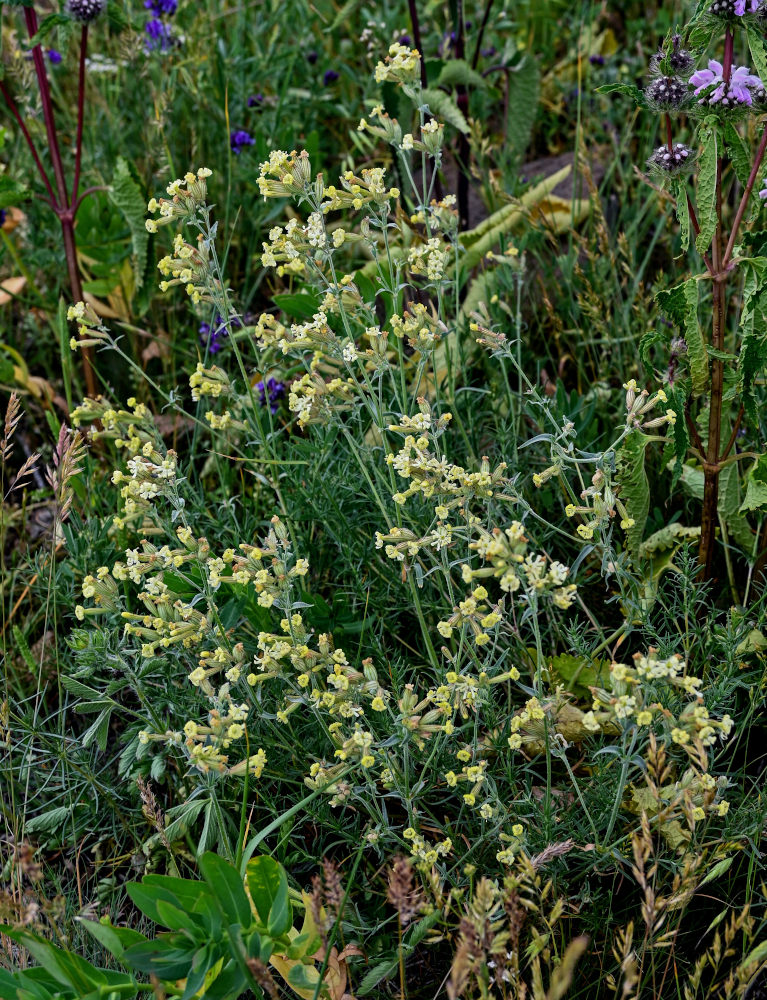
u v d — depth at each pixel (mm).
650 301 3172
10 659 2707
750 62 3865
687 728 1800
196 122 4230
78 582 2672
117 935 1838
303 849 2236
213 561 2025
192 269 2309
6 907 1707
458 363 2885
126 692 2699
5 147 4469
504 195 3277
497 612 1954
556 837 2031
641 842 1742
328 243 2229
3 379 3416
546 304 3143
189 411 3529
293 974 1803
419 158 4129
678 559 2482
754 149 3199
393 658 2508
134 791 2326
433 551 2428
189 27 4598
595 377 3361
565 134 4645
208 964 1729
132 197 3283
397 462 1981
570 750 2393
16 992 1765
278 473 2725
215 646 2369
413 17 3336
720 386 2395
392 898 1673
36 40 3082
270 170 2205
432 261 2258
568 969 1525
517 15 5027
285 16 4789
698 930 2139
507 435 2740
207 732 1910
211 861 1727
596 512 2045
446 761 2201
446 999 2066
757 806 2078
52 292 3844
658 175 2299
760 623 2271
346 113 4223
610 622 2676
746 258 2238
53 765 2496
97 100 4363
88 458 2881
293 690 2219
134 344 3656
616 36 5250
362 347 3061
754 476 2406
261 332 2307
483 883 1652
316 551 2664
